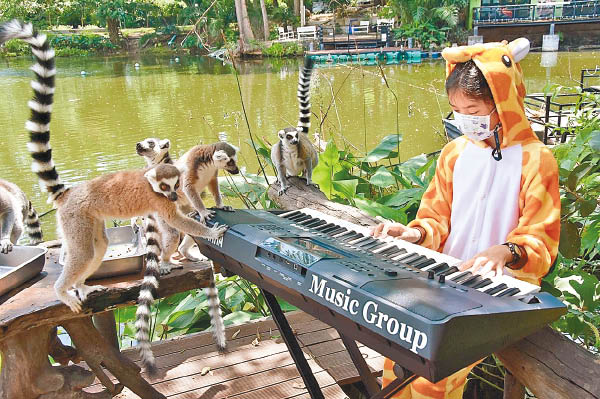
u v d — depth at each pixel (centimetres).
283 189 515
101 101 2186
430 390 249
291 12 4409
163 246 345
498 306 189
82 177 1209
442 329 169
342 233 280
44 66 314
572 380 213
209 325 502
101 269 327
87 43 4175
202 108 1966
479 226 254
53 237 796
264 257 249
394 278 205
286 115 1750
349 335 206
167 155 453
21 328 287
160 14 4500
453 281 217
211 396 359
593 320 366
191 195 373
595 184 406
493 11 3478
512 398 269
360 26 3978
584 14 3347
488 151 250
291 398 355
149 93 2350
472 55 237
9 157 1420
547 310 204
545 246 230
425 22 3488
